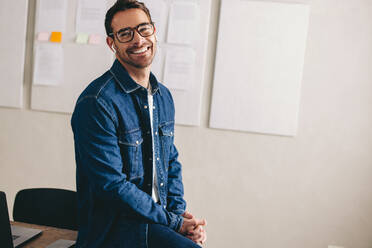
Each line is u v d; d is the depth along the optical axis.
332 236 2.48
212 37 2.47
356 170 2.44
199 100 2.48
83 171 1.34
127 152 1.31
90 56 2.53
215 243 2.56
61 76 2.56
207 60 2.48
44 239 1.26
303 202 2.49
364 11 2.36
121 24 1.31
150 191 1.39
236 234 2.54
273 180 2.50
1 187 2.70
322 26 2.39
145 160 1.39
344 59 2.39
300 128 2.45
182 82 2.47
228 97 2.46
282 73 2.42
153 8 2.46
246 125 2.46
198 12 2.44
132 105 1.34
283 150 2.48
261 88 2.44
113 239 1.29
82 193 1.36
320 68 2.41
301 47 2.40
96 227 1.29
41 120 2.63
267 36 2.41
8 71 2.61
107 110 1.24
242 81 2.45
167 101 1.56
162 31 2.47
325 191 2.47
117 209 1.26
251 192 2.52
